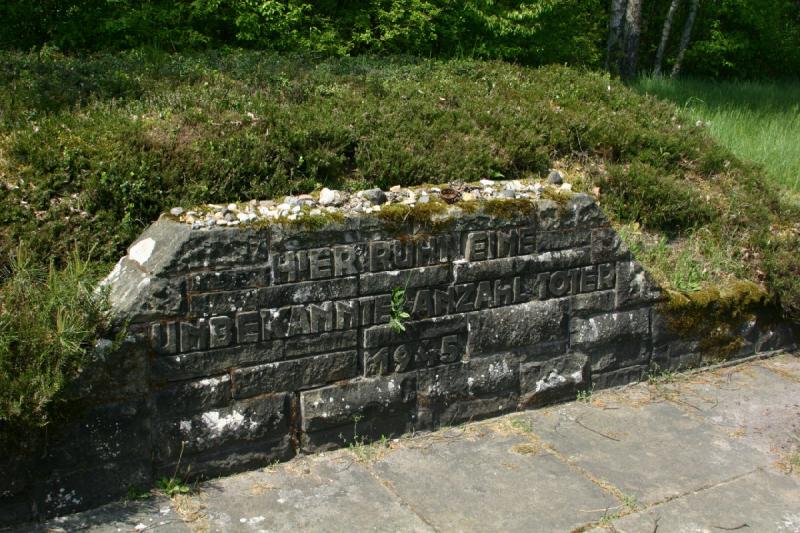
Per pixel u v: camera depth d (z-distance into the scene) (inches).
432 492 162.9
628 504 160.7
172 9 354.0
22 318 139.8
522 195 198.8
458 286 187.9
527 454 180.5
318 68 305.0
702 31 759.7
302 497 158.7
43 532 141.6
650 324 222.1
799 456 183.5
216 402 161.8
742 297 237.6
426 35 398.0
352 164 219.0
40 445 142.7
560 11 446.0
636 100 330.3
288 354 168.6
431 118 252.2
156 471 157.5
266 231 162.6
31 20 330.3
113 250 175.9
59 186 184.7
